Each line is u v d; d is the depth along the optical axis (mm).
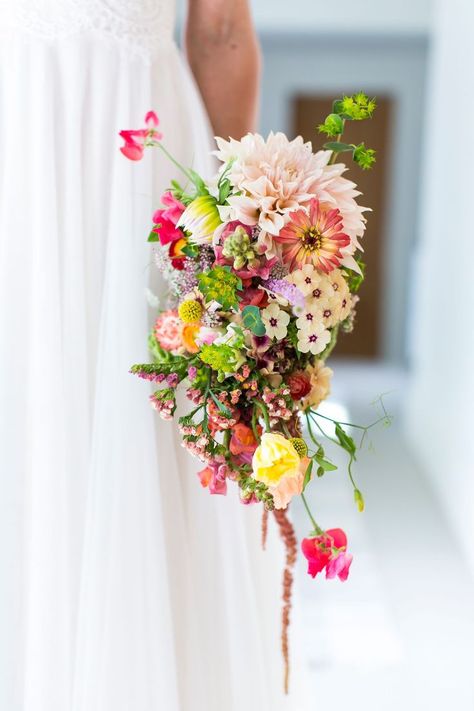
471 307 3053
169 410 952
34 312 1053
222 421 933
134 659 1036
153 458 1055
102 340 1047
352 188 955
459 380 3188
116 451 1037
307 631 2158
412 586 2484
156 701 1039
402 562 2680
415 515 3180
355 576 2551
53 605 1053
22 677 1082
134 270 1056
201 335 956
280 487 847
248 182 910
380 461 3990
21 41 1030
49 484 1046
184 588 1141
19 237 1059
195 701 1131
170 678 1043
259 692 1136
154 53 1078
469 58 3266
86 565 1035
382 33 6570
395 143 7410
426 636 2150
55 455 1047
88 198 1072
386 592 2436
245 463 962
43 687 1054
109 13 1030
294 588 1267
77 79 1036
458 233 3367
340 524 3025
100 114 1059
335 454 4051
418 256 5211
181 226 966
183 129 1148
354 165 8258
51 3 1021
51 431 1045
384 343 7750
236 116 1194
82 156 1065
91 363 1087
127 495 1038
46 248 1040
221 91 1178
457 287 3348
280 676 1229
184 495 1163
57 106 1046
